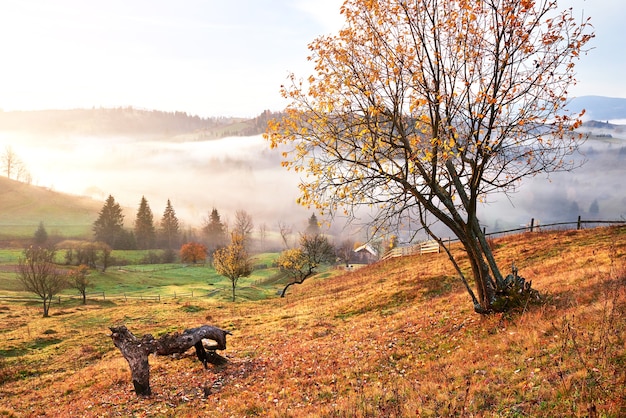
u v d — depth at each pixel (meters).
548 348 11.82
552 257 29.75
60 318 46.47
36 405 18.55
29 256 66.50
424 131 14.67
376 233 14.80
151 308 49.94
